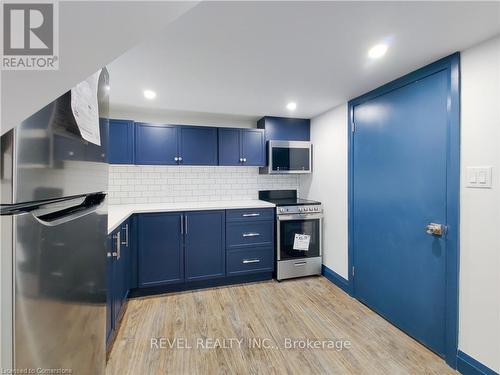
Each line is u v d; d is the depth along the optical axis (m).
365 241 2.40
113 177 3.00
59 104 0.59
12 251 0.44
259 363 1.64
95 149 0.87
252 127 3.50
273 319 2.15
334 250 2.91
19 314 0.46
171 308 2.34
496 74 1.40
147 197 3.11
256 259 2.95
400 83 2.00
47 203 0.57
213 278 2.83
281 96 2.46
